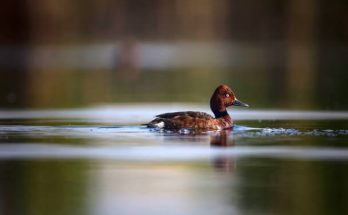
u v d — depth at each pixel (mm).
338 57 53719
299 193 12039
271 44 66938
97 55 59062
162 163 14422
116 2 69750
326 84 34812
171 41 69625
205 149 15812
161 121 18734
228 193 12086
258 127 19484
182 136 17750
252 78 38938
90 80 39719
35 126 19781
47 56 57906
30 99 28922
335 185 12531
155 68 49125
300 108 24719
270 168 13930
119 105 26734
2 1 66750
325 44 63781
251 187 12430
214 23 69250
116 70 47781
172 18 69812
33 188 12391
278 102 27031
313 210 11016
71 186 12578
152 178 13195
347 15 63094
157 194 12078
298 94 30141
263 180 12930
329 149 15719
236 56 57250
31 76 41000
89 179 13070
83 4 69000
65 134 18109
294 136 17641
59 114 23391
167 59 56062
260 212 10914
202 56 57969
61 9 68625
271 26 67500
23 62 52125
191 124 18609
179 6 69812
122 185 12625
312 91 31484
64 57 57562
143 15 69750
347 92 30766
